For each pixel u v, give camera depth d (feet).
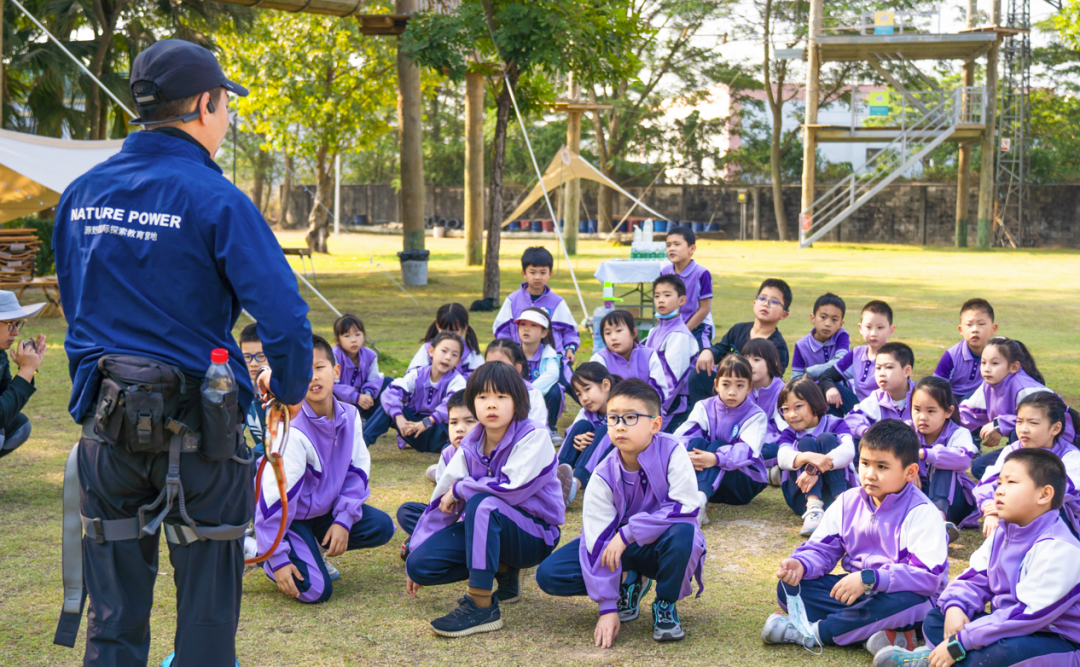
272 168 135.23
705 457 14.70
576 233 74.79
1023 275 57.31
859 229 102.89
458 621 10.38
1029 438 12.07
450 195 124.88
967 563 12.76
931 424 13.73
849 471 14.44
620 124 107.96
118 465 6.89
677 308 18.72
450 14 40.65
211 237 6.94
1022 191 92.73
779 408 15.42
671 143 110.93
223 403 6.73
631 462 10.55
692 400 19.21
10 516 14.01
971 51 81.05
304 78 66.59
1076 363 27.17
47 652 9.61
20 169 28.43
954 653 8.74
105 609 7.03
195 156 7.32
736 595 11.69
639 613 11.23
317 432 11.94
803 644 10.05
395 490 16.06
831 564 10.47
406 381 17.85
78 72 51.06
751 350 16.44
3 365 14.51
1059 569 8.49
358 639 10.23
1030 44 92.89
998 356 15.53
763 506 15.74
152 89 7.21
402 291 48.55
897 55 81.82
